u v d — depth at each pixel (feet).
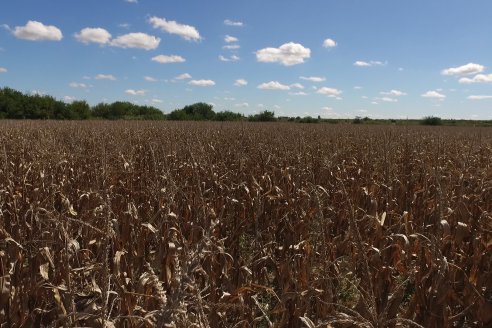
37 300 13.29
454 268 13.09
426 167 26.94
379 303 13.41
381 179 27.14
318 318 12.26
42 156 28.07
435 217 17.89
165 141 37.70
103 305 8.78
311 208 19.33
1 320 11.59
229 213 19.99
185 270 8.07
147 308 11.66
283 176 25.22
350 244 16.19
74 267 15.44
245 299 14.15
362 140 50.93
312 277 12.81
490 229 16.42
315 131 66.95
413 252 14.78
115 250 14.82
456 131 83.35
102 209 15.38
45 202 17.87
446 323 11.58
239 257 16.60
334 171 28.09
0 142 38.27
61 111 207.51
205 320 8.43
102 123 90.63
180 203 20.04
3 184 22.35
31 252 14.15
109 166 25.09
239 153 30.19
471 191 21.63
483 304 12.28
